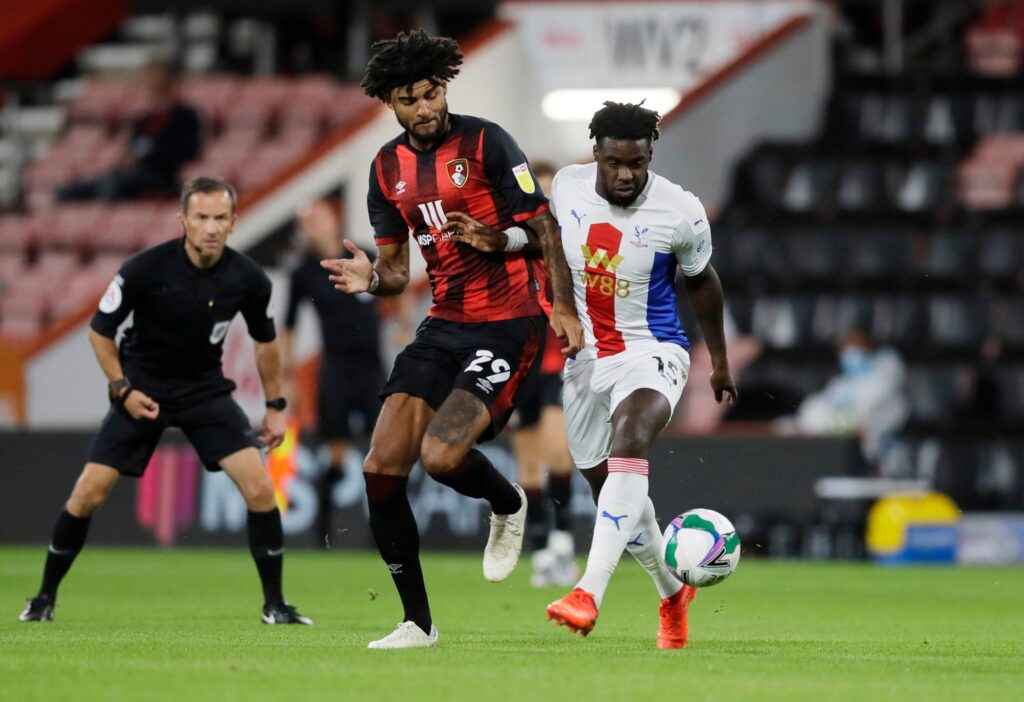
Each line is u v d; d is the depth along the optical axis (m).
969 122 75.69
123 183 77.06
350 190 67.25
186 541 56.03
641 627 28.39
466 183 22.42
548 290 23.94
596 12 75.25
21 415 62.75
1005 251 69.12
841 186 72.31
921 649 24.11
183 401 28.14
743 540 53.59
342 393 52.25
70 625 27.67
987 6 82.31
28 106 89.00
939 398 63.50
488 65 70.94
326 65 87.75
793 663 21.16
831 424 58.44
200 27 88.25
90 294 72.88
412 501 55.28
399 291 23.44
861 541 53.78
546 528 41.38
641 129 21.95
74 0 87.94
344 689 17.47
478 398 21.88
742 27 75.44
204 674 18.77
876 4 81.62
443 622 29.30
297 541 55.03
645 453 21.73
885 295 66.88
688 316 65.88
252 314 28.27
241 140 79.69
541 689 17.55
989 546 56.44
